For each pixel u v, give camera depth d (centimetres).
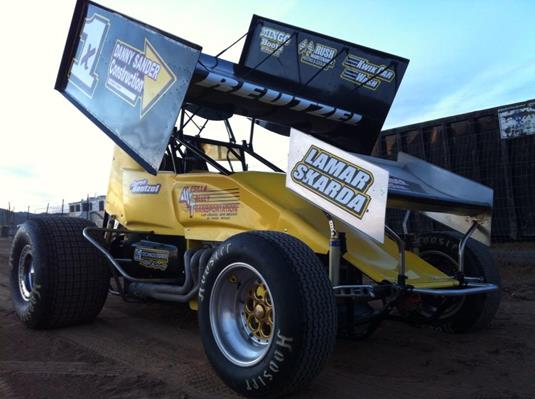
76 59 498
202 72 417
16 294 497
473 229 416
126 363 370
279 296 277
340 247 331
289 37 540
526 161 925
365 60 520
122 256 518
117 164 544
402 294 343
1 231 2900
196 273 409
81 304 464
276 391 278
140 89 411
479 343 422
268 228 378
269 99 466
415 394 309
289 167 346
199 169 500
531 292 672
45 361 374
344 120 518
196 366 362
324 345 276
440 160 1040
